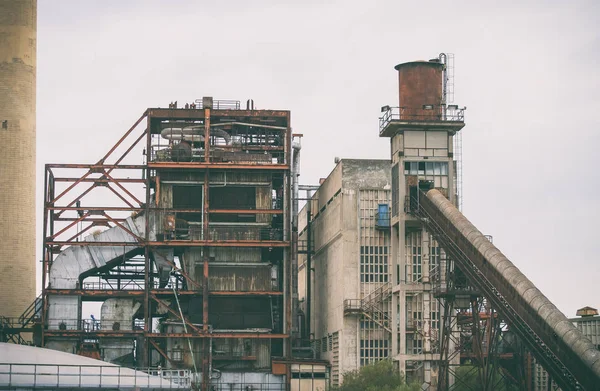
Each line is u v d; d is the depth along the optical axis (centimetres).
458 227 11712
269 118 15662
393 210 13212
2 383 9962
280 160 15762
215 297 15325
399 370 13188
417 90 13038
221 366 15100
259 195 15488
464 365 13112
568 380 9681
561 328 9806
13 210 16450
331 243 15850
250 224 15362
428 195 12625
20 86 16712
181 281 15688
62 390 10075
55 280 15138
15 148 16562
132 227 15288
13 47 16725
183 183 15362
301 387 15162
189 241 15088
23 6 16875
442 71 13388
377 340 14838
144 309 15100
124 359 14938
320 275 16862
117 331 14850
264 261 15450
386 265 15000
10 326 16100
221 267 15312
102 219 15212
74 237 15162
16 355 11094
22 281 16425
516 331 10450
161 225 15225
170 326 15150
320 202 16988
